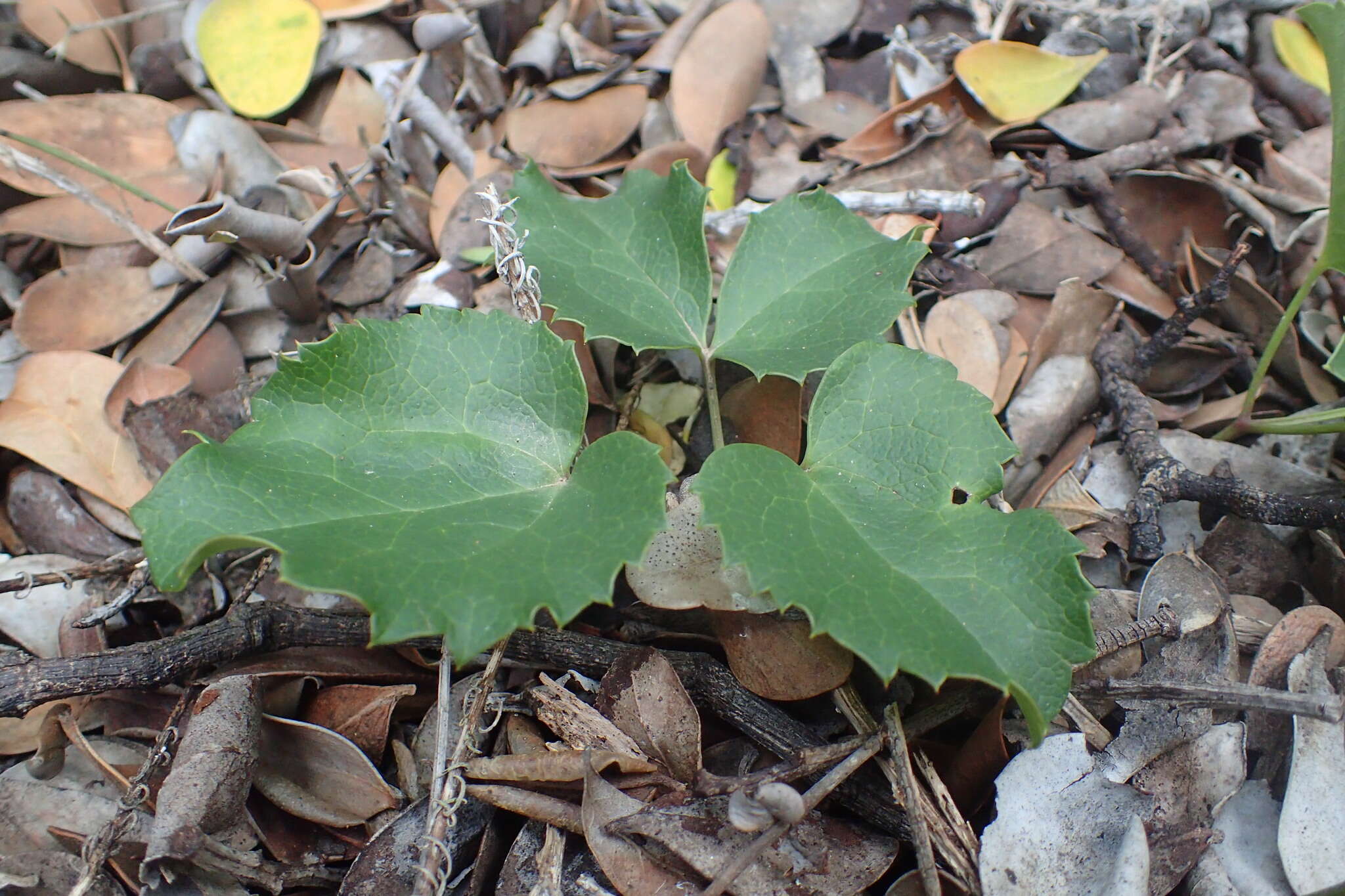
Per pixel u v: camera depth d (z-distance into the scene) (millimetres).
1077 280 378
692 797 308
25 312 386
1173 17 449
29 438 367
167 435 371
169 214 403
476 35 442
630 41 453
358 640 333
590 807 305
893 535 307
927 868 299
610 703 321
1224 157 430
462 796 306
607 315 348
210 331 393
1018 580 298
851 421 322
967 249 405
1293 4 449
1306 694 313
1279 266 406
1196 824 312
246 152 414
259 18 429
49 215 397
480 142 435
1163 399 387
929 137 417
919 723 323
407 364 321
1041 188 416
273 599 354
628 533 291
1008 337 384
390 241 415
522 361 323
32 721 337
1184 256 405
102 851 304
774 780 308
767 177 423
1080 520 359
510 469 317
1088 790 312
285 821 323
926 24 458
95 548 363
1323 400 383
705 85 428
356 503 301
